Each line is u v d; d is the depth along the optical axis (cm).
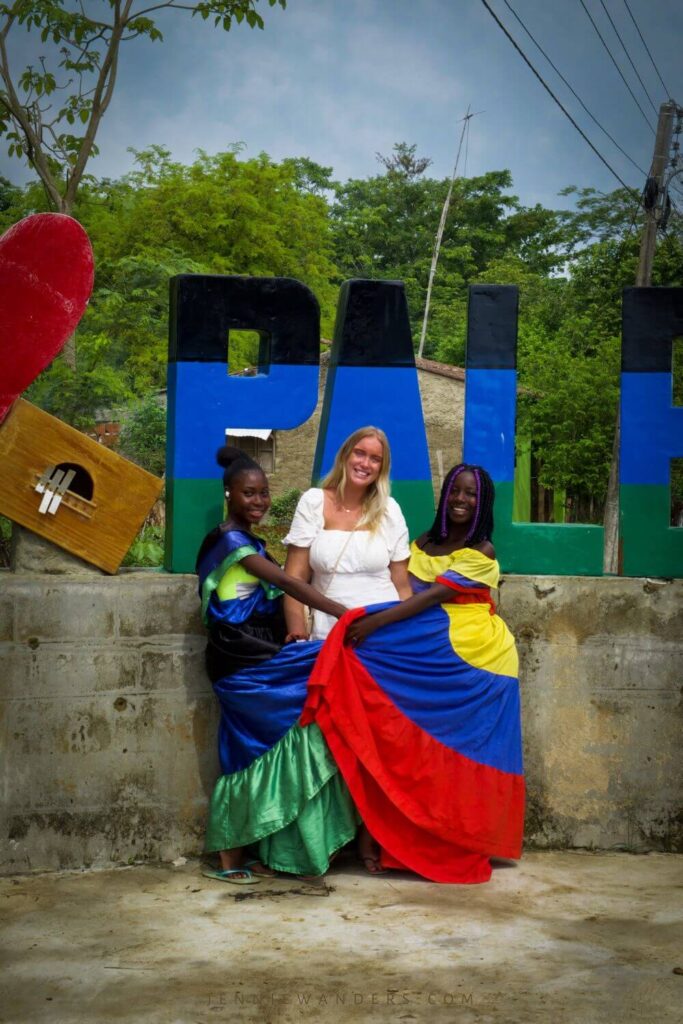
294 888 471
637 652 539
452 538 513
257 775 481
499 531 541
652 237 1611
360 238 4266
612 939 414
